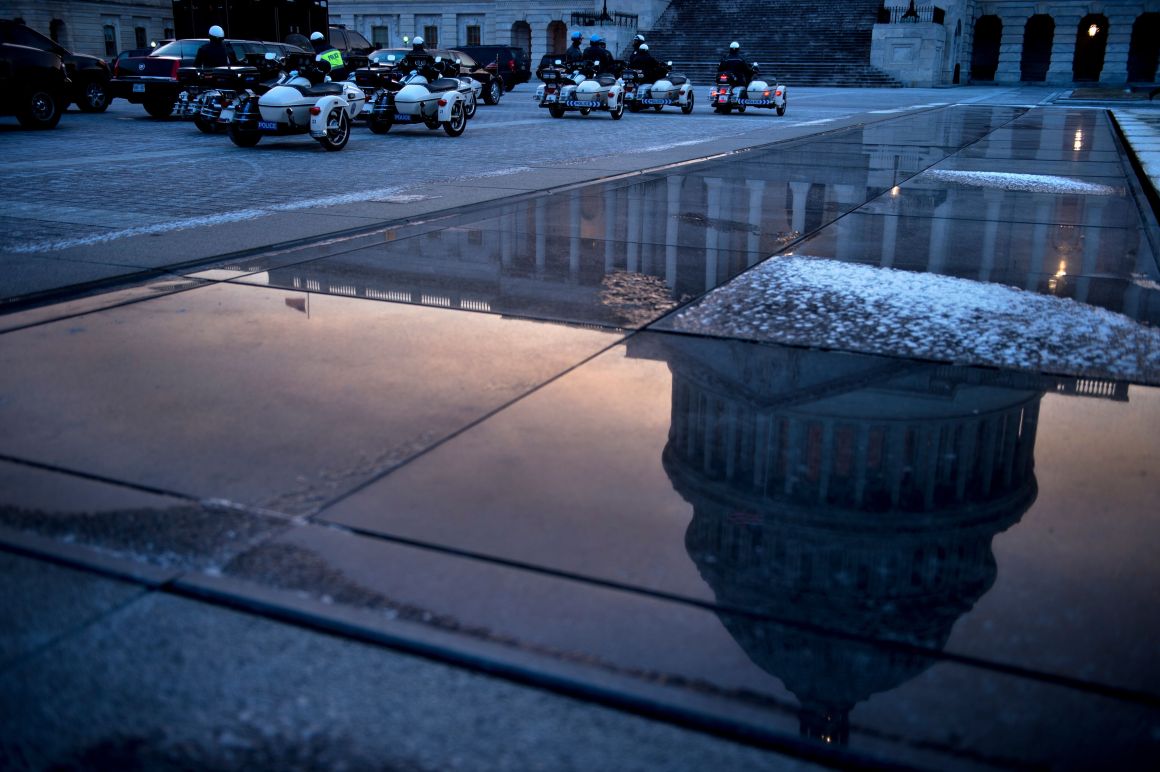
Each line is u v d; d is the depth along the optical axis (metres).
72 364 3.55
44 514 2.37
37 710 1.66
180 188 8.53
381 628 1.91
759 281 5.05
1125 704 1.71
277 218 6.87
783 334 4.06
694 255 5.74
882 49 46.97
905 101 31.12
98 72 19.73
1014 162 11.49
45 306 4.38
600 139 14.58
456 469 2.66
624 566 2.16
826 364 3.65
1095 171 10.52
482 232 6.39
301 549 2.22
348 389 3.31
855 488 2.57
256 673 1.77
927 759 1.57
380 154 12.00
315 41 13.34
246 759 1.55
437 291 4.74
